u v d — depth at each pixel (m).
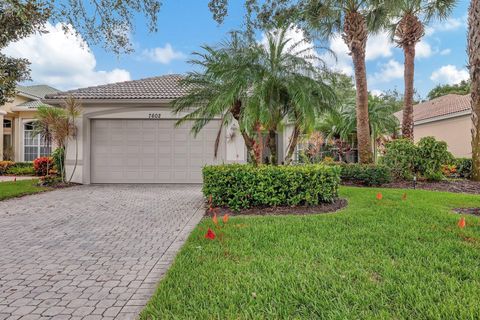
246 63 7.73
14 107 19.00
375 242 4.39
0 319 2.68
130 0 7.57
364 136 11.76
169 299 2.87
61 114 12.20
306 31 9.59
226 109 8.89
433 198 7.84
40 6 7.62
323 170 7.26
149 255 4.35
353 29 11.52
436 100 24.89
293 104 8.02
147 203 8.55
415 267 3.46
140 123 12.90
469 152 17.58
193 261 3.81
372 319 2.46
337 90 9.07
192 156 12.95
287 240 4.54
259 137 8.42
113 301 3.01
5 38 9.26
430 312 2.52
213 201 7.39
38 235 5.40
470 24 10.88
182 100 9.09
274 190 7.12
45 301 3.01
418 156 10.95
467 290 2.88
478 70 10.70
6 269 3.85
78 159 12.66
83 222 6.36
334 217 5.94
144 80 15.37
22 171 17.62
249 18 7.99
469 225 5.16
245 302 2.80
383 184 10.50
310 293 2.93
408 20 13.77
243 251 4.13
